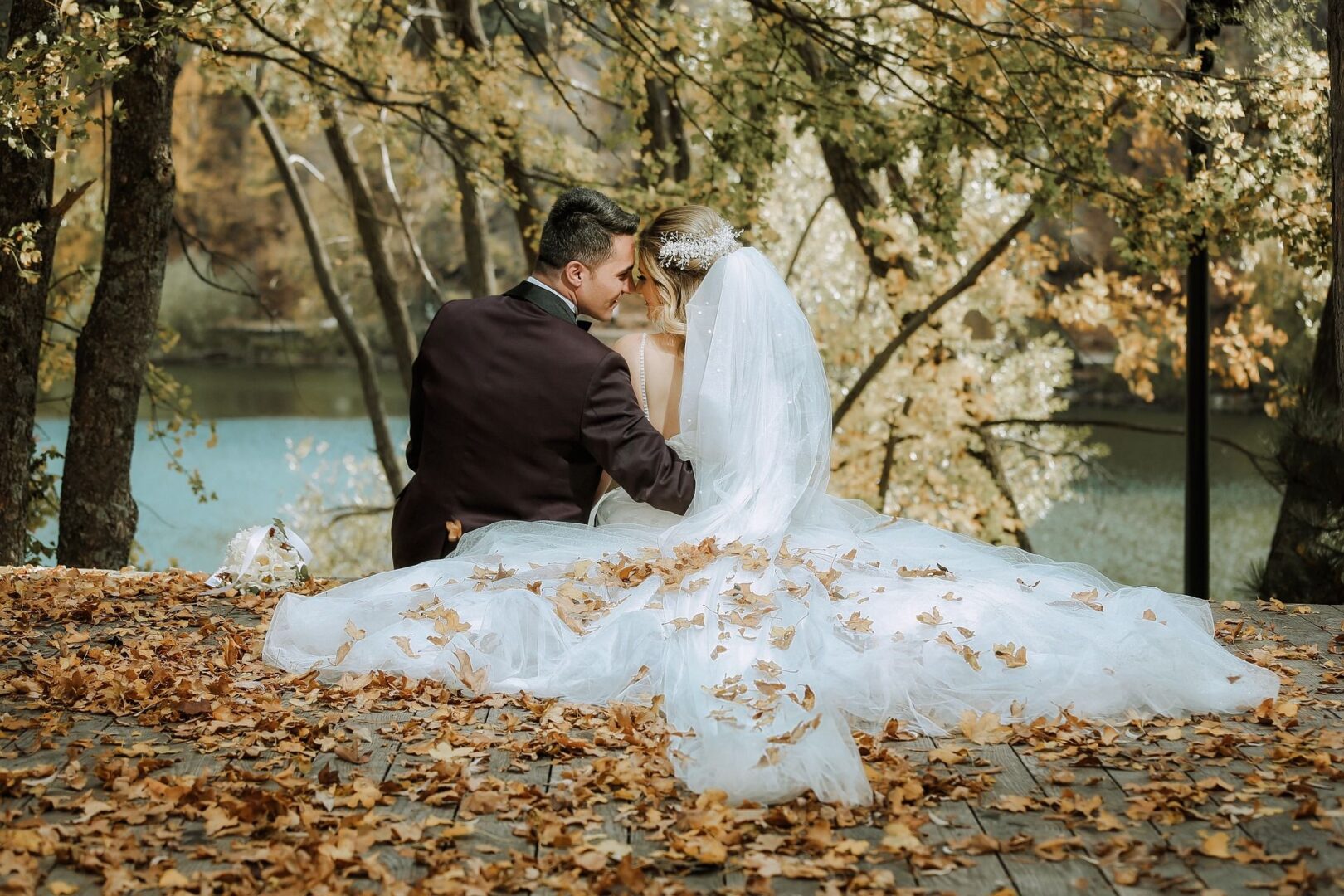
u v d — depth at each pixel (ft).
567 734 9.37
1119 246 23.09
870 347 35.60
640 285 12.51
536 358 11.57
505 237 67.67
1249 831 7.55
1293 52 21.22
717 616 10.12
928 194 26.07
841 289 37.37
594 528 11.59
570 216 11.82
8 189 18.76
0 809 7.82
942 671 9.89
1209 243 22.16
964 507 36.24
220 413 69.92
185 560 48.47
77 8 16.35
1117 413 63.41
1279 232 21.66
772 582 10.59
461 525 11.74
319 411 70.85
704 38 24.16
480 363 11.66
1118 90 22.94
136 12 19.53
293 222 77.41
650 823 7.69
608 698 10.21
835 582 10.96
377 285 38.42
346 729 9.46
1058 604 11.15
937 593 10.77
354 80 25.73
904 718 9.70
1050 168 23.41
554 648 10.52
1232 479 56.90
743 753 8.18
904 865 7.22
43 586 14.06
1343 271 11.60
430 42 30.40
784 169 35.81
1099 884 6.94
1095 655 10.15
